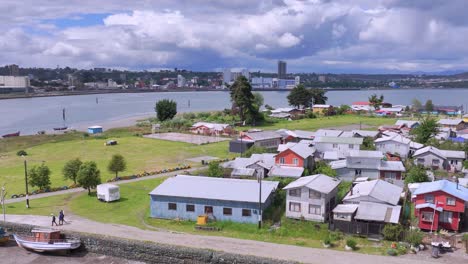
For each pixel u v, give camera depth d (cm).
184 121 12644
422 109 15912
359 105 17225
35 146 9500
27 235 3753
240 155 7912
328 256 3409
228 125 11181
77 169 5788
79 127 14238
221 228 4175
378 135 8200
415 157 6594
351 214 3975
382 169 5638
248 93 12700
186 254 3169
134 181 6056
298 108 16738
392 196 4406
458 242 3722
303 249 3581
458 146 7381
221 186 4684
